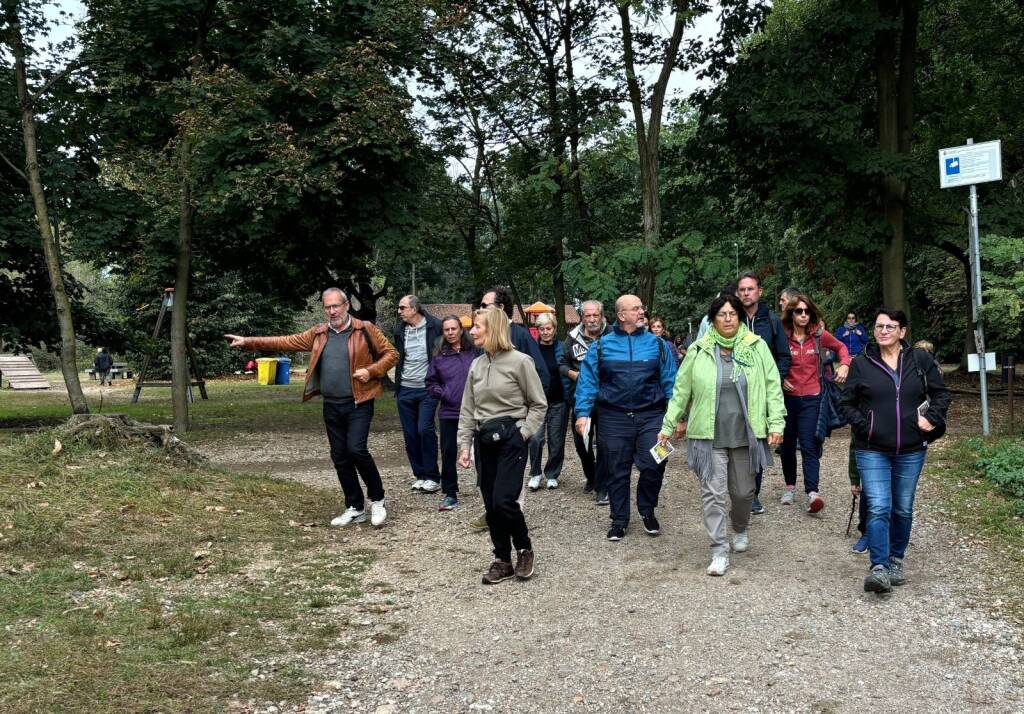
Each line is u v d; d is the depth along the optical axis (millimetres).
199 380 23938
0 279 15352
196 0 12531
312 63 12805
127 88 13117
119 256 14609
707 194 17422
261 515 6688
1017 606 4430
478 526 6461
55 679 3328
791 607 4496
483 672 3693
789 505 7043
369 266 20266
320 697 3402
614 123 17000
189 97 12180
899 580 4867
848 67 16734
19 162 13258
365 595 4828
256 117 12258
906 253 18922
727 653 3881
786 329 6750
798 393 6672
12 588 4457
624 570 5266
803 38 14883
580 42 19406
